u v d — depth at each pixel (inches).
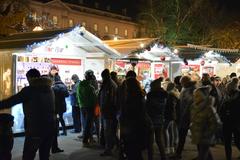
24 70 522.6
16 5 1024.9
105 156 407.8
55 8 2637.8
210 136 310.5
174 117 399.5
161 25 1514.5
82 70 606.2
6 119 273.7
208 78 436.1
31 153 266.2
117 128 412.2
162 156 372.8
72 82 583.5
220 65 871.7
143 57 719.7
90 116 461.7
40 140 267.1
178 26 1496.1
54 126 277.1
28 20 1067.9
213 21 1537.9
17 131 513.7
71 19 2802.7
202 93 313.3
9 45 502.0
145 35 1573.6
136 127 292.0
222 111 367.6
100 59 626.8
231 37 1534.2
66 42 573.9
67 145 465.1
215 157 406.3
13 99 260.4
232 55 826.2
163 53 724.7
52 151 422.6
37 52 534.9
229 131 365.4
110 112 405.1
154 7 1533.0
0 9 987.3
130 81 300.0
